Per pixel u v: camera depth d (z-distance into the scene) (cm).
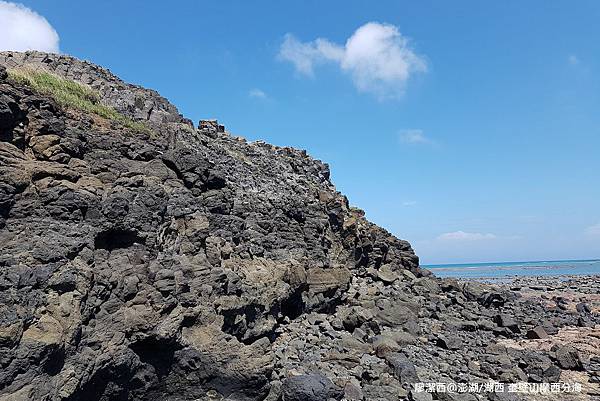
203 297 1767
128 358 1423
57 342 1157
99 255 1517
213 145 3550
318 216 3709
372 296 3438
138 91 3509
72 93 2244
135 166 1945
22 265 1214
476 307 3931
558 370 2322
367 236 4259
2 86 1438
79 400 1273
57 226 1405
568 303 5225
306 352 2305
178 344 1584
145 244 1700
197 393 1622
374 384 1981
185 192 2111
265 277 2416
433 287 4278
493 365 2394
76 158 1656
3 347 1057
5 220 1305
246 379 1658
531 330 3234
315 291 2981
